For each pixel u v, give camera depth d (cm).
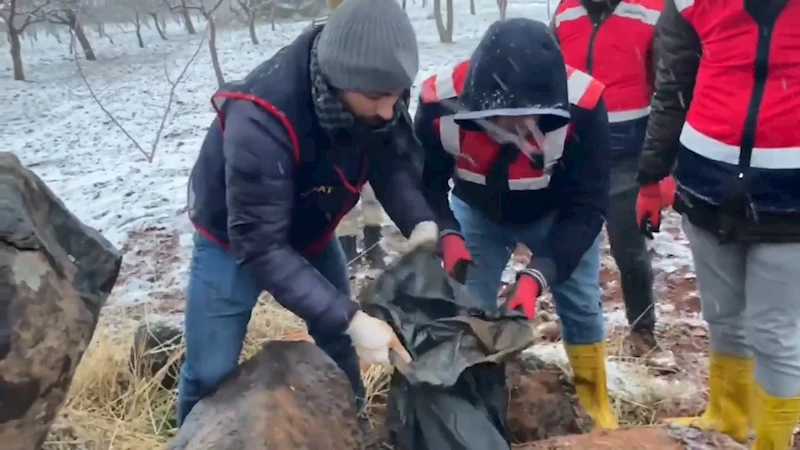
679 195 279
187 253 566
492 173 281
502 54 234
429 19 2117
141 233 609
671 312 455
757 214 251
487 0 2517
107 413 338
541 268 267
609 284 498
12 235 216
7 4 1811
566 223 276
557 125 246
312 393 235
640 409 341
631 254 387
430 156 284
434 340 233
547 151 258
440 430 222
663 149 295
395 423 233
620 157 372
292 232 254
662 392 351
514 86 233
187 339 259
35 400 222
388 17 201
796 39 237
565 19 385
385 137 236
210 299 252
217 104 226
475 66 241
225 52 1844
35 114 1239
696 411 341
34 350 217
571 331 314
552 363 330
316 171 230
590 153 268
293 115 217
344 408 239
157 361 367
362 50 200
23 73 1631
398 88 208
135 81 1523
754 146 248
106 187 741
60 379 229
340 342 283
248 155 213
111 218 645
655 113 293
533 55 233
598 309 312
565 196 280
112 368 361
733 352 294
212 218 246
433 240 251
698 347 413
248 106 217
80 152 926
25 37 2486
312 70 215
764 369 270
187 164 816
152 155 831
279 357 247
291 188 222
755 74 245
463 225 309
